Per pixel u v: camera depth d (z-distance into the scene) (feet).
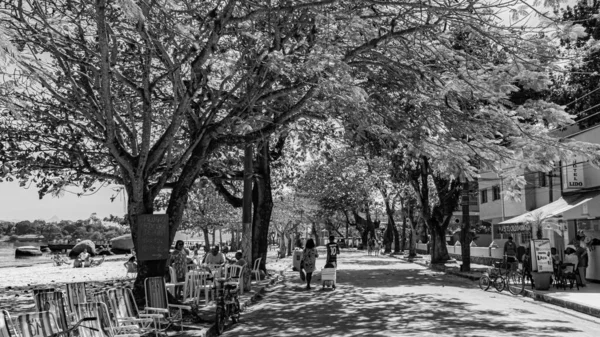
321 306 49.73
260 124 45.75
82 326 23.73
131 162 40.40
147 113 39.42
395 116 48.57
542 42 38.52
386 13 40.45
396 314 43.65
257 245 82.33
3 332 19.42
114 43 38.68
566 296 52.70
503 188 51.75
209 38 36.09
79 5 35.35
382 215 254.47
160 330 31.14
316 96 45.27
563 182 79.25
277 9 35.24
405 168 111.34
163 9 33.50
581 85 85.61
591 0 35.58
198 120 45.21
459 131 47.24
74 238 422.41
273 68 37.17
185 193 43.47
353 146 61.36
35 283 85.15
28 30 32.50
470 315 42.96
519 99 70.95
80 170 46.01
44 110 42.06
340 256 182.91
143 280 40.24
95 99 41.04
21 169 48.57
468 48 42.80
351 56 42.24
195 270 49.52
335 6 40.52
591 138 71.56
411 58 44.06
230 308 39.60
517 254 73.26
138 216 39.99
